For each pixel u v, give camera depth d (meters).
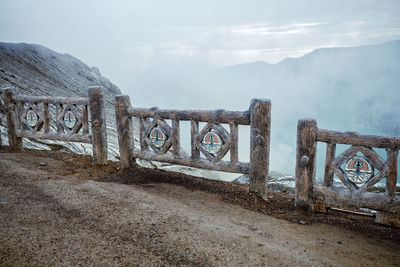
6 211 3.93
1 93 7.91
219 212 4.41
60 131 7.35
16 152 7.86
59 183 5.32
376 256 3.28
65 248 3.11
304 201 4.64
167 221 3.91
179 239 3.42
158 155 6.13
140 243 3.29
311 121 4.39
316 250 3.35
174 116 5.75
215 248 3.27
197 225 3.85
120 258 2.97
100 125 6.71
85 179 5.76
